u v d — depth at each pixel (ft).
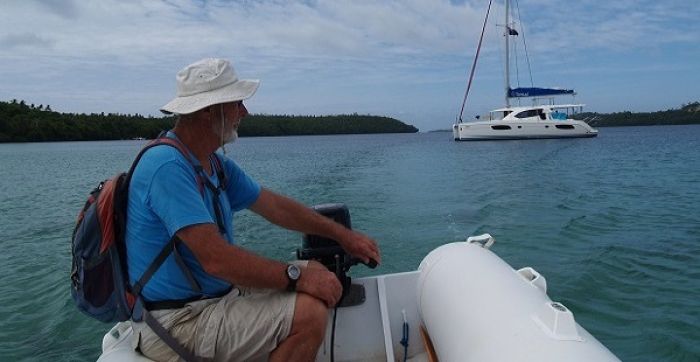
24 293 18.48
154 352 6.24
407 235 25.52
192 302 6.13
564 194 40.01
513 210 32.35
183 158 5.96
